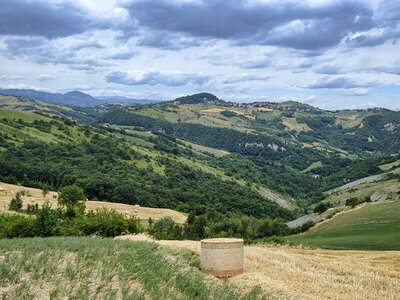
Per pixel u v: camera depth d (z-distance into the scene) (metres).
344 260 29.02
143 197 136.12
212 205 157.00
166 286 15.79
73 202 90.94
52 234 47.38
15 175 129.00
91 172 160.88
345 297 17.17
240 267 19.91
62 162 171.62
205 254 19.77
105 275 16.36
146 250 21.91
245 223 91.06
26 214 76.75
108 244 23.83
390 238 66.19
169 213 111.44
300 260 26.11
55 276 16.09
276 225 107.56
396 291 19.36
